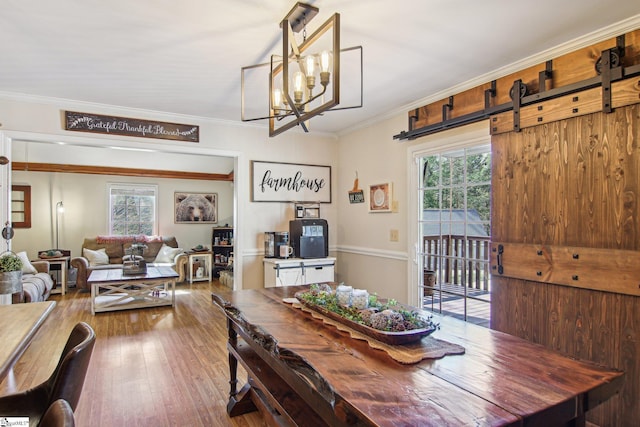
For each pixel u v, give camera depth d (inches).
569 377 47.9
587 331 87.2
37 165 259.8
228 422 87.9
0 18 81.4
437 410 39.3
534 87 102.0
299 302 86.0
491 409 39.6
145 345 138.6
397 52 100.3
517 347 58.9
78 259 243.1
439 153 135.8
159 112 154.9
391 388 44.5
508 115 106.2
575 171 90.1
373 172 167.9
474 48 97.7
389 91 131.2
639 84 78.9
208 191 325.4
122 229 296.2
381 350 56.8
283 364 57.2
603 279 84.3
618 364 81.7
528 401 41.4
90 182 284.5
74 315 183.3
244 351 89.7
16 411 55.0
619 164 82.0
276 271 159.5
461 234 127.3
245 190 172.9
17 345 55.2
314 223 171.3
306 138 188.1
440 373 48.9
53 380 58.5
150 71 111.9
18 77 116.6
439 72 114.0
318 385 47.6
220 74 114.3
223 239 307.4
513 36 91.4
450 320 73.2
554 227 94.2
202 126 164.1
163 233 308.5
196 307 200.2
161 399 98.0
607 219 84.0
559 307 93.0
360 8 78.5
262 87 126.0
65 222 276.4
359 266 177.5
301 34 89.7
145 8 78.1
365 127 173.2
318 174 190.7
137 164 285.4
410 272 146.4
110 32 88.3
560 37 91.7
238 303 87.2
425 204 142.6
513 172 104.5
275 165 179.8
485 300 118.2
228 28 86.8
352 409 39.9
